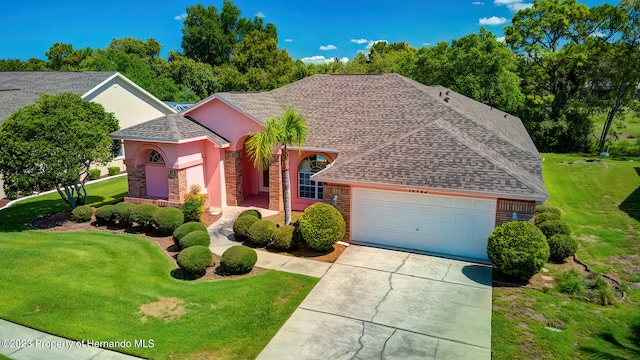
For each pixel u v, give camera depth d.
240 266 12.77
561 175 30.05
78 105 18.45
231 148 20.06
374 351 9.17
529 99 44.03
